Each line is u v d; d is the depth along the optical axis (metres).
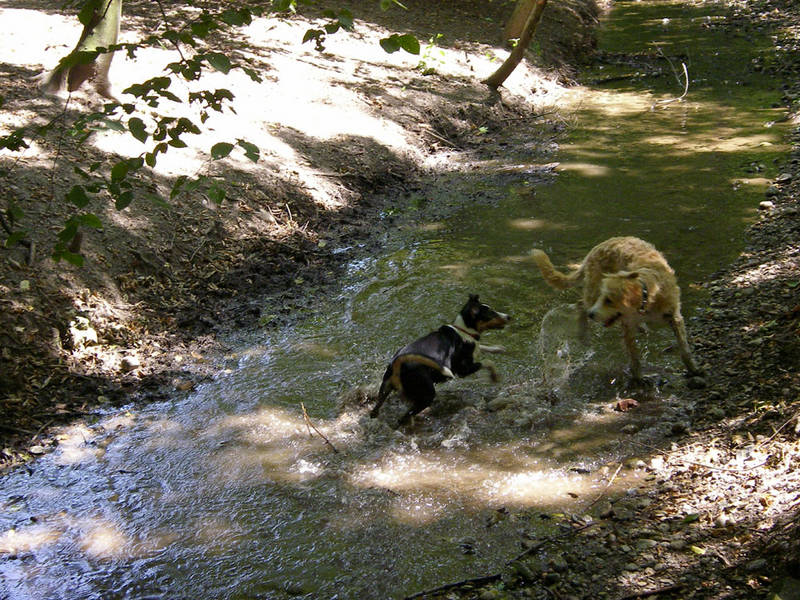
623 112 12.71
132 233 7.38
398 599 3.92
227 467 5.06
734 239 7.80
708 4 21.30
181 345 6.52
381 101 11.45
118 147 8.32
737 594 3.61
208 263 7.53
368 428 5.43
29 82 9.07
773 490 4.27
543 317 6.75
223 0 13.66
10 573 4.20
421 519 4.51
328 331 6.72
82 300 6.51
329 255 8.05
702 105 12.69
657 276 5.41
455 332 5.65
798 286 6.57
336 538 4.39
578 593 3.83
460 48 14.34
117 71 9.81
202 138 9.01
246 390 5.92
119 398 5.85
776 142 10.55
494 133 12.04
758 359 5.65
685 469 4.70
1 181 7.32
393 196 9.58
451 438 5.27
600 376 5.91
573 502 4.57
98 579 4.16
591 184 9.73
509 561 4.12
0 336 5.96
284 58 11.78
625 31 18.91
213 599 4.01
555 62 15.41
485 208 9.20
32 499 4.82
